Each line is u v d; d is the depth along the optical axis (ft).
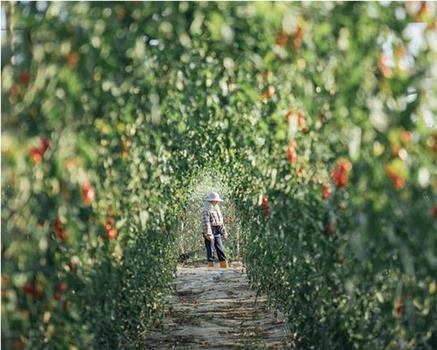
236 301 60.08
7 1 18.89
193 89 26.18
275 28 19.30
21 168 17.58
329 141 22.57
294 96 23.61
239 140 30.86
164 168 33.32
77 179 19.13
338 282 24.18
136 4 18.89
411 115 18.11
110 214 25.43
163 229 41.86
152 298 42.19
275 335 44.42
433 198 18.78
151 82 22.91
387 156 18.21
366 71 18.37
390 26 18.60
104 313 27.25
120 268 29.76
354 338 24.45
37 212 18.72
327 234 24.63
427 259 19.24
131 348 34.88
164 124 29.55
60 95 17.98
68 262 21.99
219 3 19.16
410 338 20.88
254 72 23.97
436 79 18.15
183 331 46.91
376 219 18.40
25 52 18.43
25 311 19.53
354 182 19.47
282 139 25.36
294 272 29.86
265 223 37.45
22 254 18.69
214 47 23.21
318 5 18.81
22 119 18.40
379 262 19.93
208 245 88.07
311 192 24.79
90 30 17.99
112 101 22.39
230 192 64.23
